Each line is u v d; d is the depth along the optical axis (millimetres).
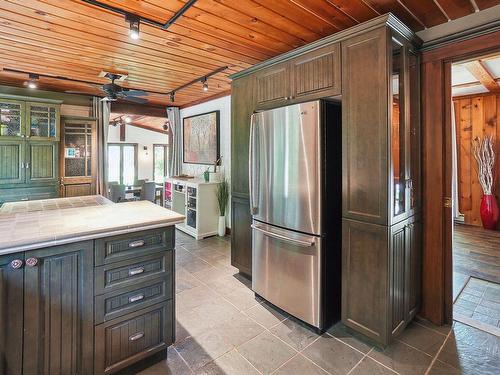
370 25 1840
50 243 1418
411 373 1745
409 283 2121
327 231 2152
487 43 1908
